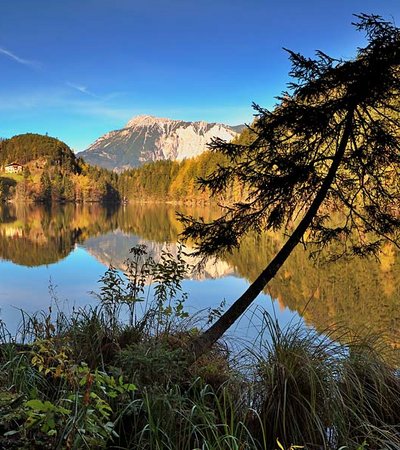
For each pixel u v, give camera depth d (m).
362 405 3.16
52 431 1.83
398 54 3.06
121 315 5.30
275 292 9.89
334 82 3.33
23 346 3.56
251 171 3.77
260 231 4.01
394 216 3.85
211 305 8.52
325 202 4.11
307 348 3.50
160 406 2.71
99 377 2.18
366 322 7.13
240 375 3.40
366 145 3.47
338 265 12.70
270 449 2.93
